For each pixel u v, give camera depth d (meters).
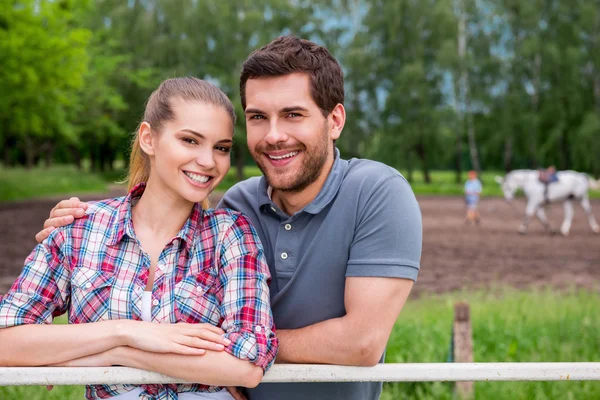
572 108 34.25
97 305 1.69
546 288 8.39
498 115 35.66
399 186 1.82
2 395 3.55
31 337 1.61
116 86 35.12
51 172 32.50
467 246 13.12
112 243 1.73
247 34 36.12
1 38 17.02
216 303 1.72
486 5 35.62
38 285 1.70
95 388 1.73
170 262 1.72
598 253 12.11
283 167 1.79
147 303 1.69
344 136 36.81
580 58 33.69
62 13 18.56
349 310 1.73
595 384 3.81
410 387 3.97
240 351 1.58
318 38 37.41
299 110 1.75
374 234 1.76
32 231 14.39
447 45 33.41
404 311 6.34
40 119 23.38
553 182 15.34
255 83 1.78
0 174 28.39
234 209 2.01
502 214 21.66
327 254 1.81
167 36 35.44
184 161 1.71
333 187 1.83
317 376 1.61
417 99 35.22
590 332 5.22
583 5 33.62
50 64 18.50
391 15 35.00
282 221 1.89
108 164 51.91
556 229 16.81
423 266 10.46
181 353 1.57
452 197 31.09
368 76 35.47
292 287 1.84
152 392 1.69
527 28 34.09
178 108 1.72
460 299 7.32
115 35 34.25
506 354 4.64
